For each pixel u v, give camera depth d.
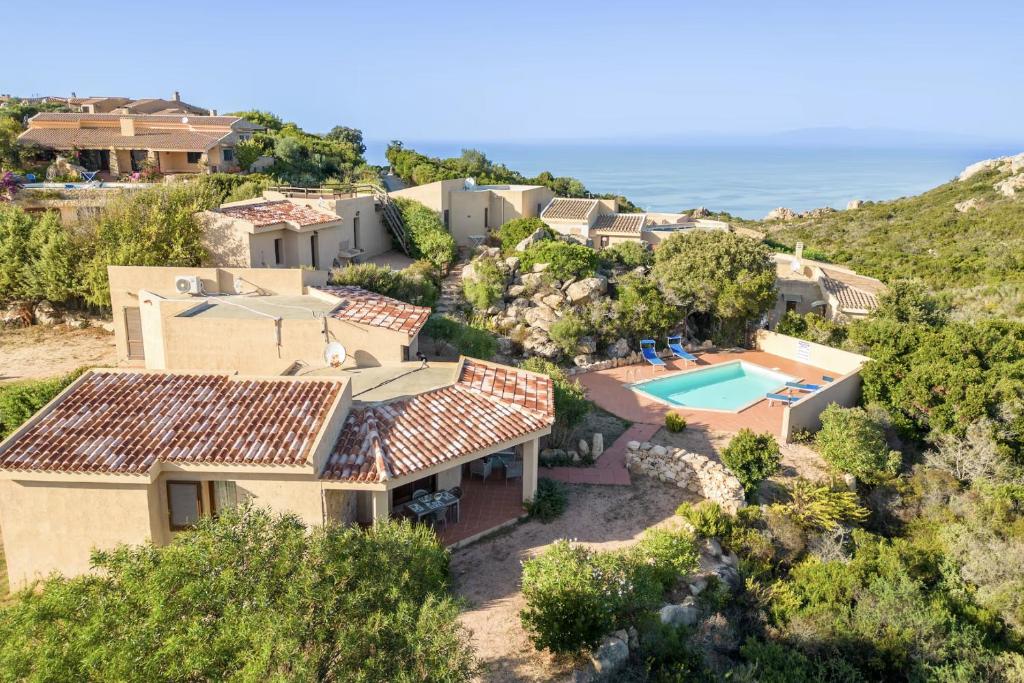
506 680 15.01
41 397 23.47
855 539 23.08
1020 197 100.44
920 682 17.16
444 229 48.03
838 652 17.89
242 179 58.09
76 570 17.38
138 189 37.50
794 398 33.16
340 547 12.07
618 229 54.25
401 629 10.79
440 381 23.89
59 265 34.00
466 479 24.33
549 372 28.61
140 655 9.58
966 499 26.30
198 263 35.25
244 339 25.52
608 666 15.57
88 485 16.84
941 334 35.81
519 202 52.00
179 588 10.67
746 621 19.02
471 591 18.12
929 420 31.62
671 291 40.97
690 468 24.30
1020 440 29.86
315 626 10.58
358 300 29.34
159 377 20.56
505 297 39.12
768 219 124.69
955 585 21.64
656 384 36.38
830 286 48.94
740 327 43.72
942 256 78.38
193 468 16.89
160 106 93.94
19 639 9.79
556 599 15.80
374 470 17.78
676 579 18.94
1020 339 36.53
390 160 83.50
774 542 22.02
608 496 23.78
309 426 18.55
